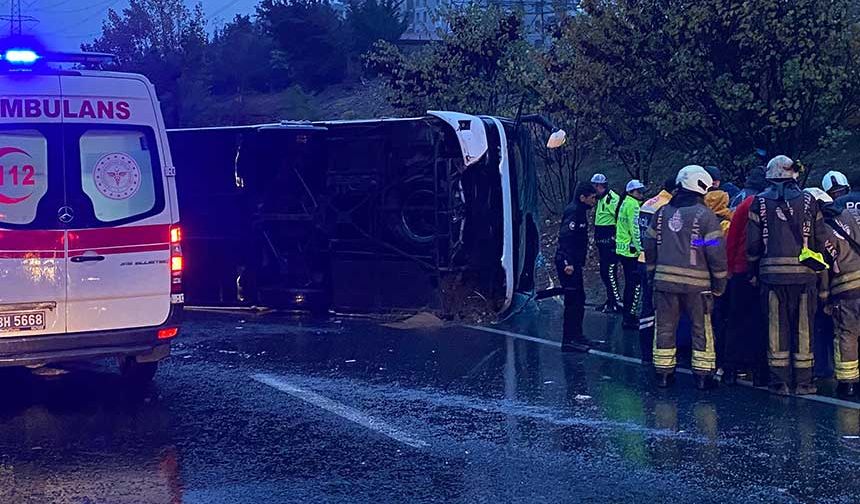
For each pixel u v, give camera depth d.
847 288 7.62
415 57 18.95
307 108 29.52
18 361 7.35
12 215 7.38
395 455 6.22
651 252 8.15
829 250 7.61
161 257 7.89
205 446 6.48
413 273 11.99
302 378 8.66
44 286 7.43
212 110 34.88
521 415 7.23
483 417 7.18
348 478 5.76
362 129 12.17
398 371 8.93
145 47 38.22
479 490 5.51
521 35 17.73
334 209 12.37
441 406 7.54
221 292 13.31
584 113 14.74
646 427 6.85
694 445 6.38
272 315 12.88
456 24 17.97
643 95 14.19
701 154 14.02
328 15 34.88
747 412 7.26
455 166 11.64
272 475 5.84
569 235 9.68
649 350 9.11
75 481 5.77
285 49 35.31
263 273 13.01
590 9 14.00
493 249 11.77
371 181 12.09
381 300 12.20
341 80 33.81
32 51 7.54
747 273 8.02
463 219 11.80
